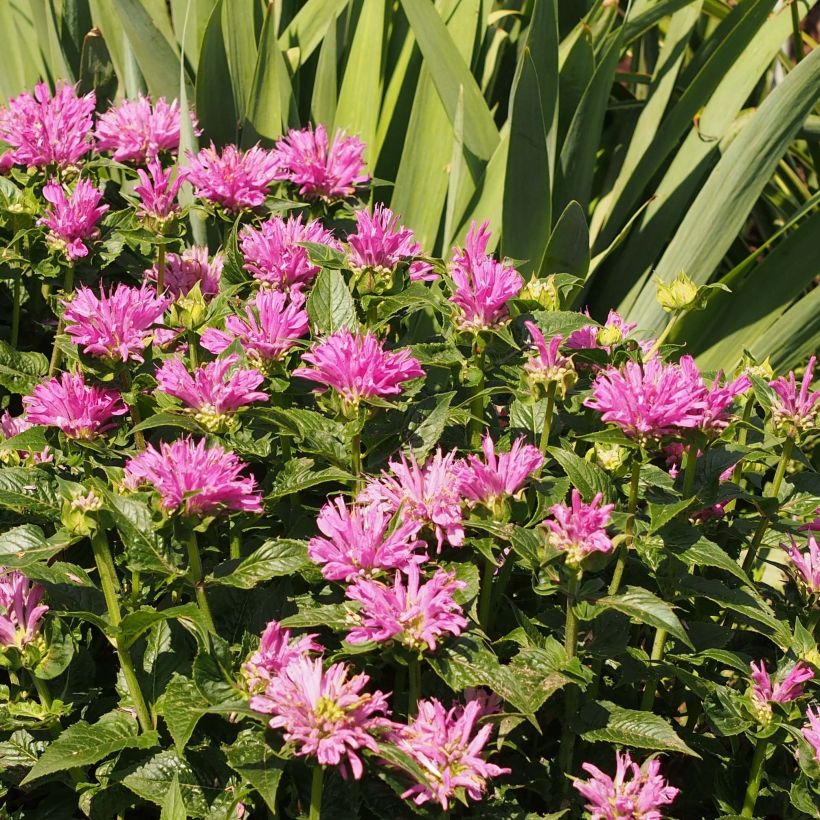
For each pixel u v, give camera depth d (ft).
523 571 2.77
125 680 2.57
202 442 2.45
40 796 2.75
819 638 2.90
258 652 2.45
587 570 2.46
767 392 2.74
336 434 2.62
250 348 2.68
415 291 2.79
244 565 2.48
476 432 2.81
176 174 3.23
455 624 2.40
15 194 3.09
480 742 2.40
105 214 3.36
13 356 2.87
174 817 2.38
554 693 2.68
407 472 2.52
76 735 2.47
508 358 2.77
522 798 2.75
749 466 3.11
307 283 2.90
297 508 2.72
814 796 2.60
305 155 3.17
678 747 2.52
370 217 2.80
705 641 2.74
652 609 2.47
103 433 2.67
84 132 3.17
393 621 2.38
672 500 2.57
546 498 2.61
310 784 2.48
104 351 2.61
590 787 2.50
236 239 2.99
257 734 2.41
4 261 2.99
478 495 2.53
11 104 3.20
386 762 2.43
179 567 2.49
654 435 2.46
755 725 2.60
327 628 2.62
